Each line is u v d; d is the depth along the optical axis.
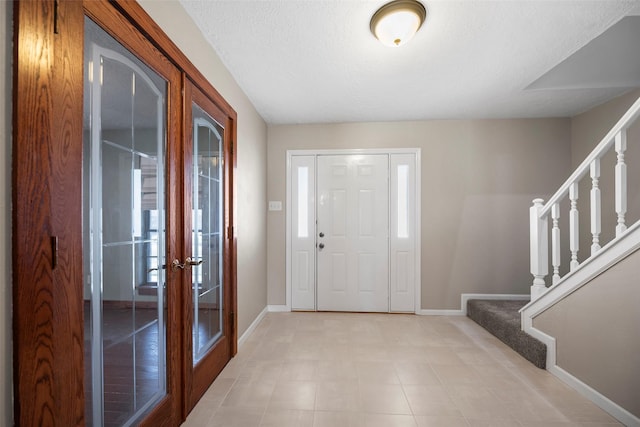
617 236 1.57
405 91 2.64
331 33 1.80
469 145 3.34
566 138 3.27
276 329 2.87
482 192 3.33
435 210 3.37
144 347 1.30
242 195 2.54
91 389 1.04
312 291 3.49
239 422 1.52
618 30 2.22
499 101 2.86
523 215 3.29
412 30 1.66
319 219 3.48
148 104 1.31
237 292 2.42
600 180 2.94
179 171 1.53
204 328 1.86
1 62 0.72
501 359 2.24
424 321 3.12
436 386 1.86
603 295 1.65
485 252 3.32
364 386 1.86
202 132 1.84
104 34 1.06
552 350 2.02
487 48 1.97
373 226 3.43
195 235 1.75
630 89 2.60
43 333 0.81
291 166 3.49
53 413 0.84
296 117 3.27
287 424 1.51
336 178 3.46
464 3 1.55
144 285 1.30
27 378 0.78
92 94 1.02
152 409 1.32
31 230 0.78
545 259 2.34
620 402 1.54
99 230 1.07
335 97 2.75
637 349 1.47
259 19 1.67
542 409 1.63
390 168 3.41
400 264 3.41
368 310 3.43
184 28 1.58
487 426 1.50
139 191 1.27
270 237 3.48
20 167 0.76
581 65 2.57
